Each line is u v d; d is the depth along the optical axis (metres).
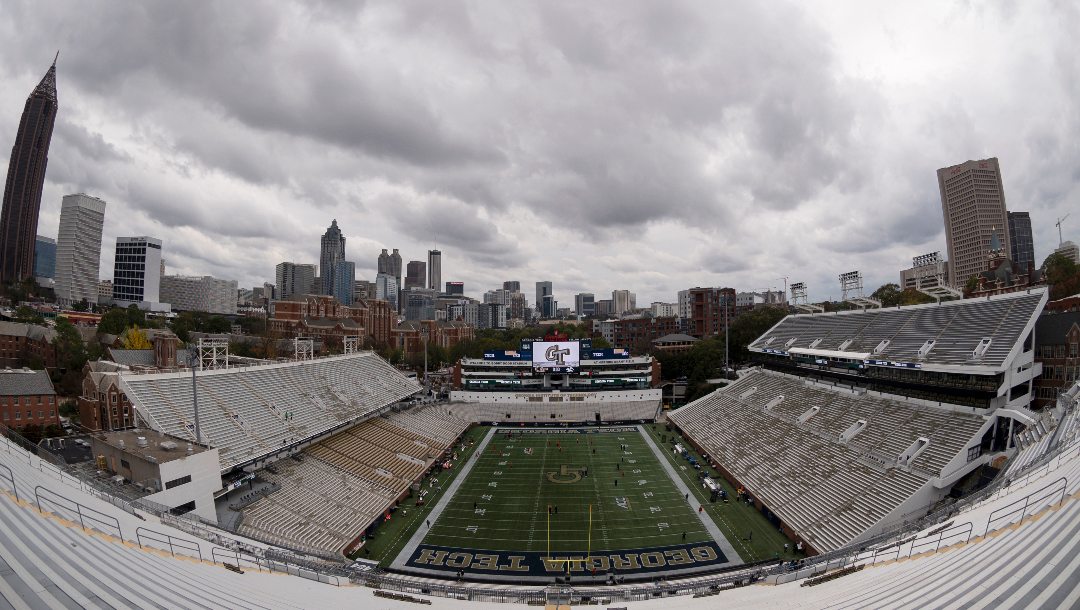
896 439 66.75
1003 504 41.19
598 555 57.25
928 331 78.38
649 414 126.19
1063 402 56.94
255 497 59.31
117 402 69.50
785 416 90.62
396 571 53.72
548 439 109.50
